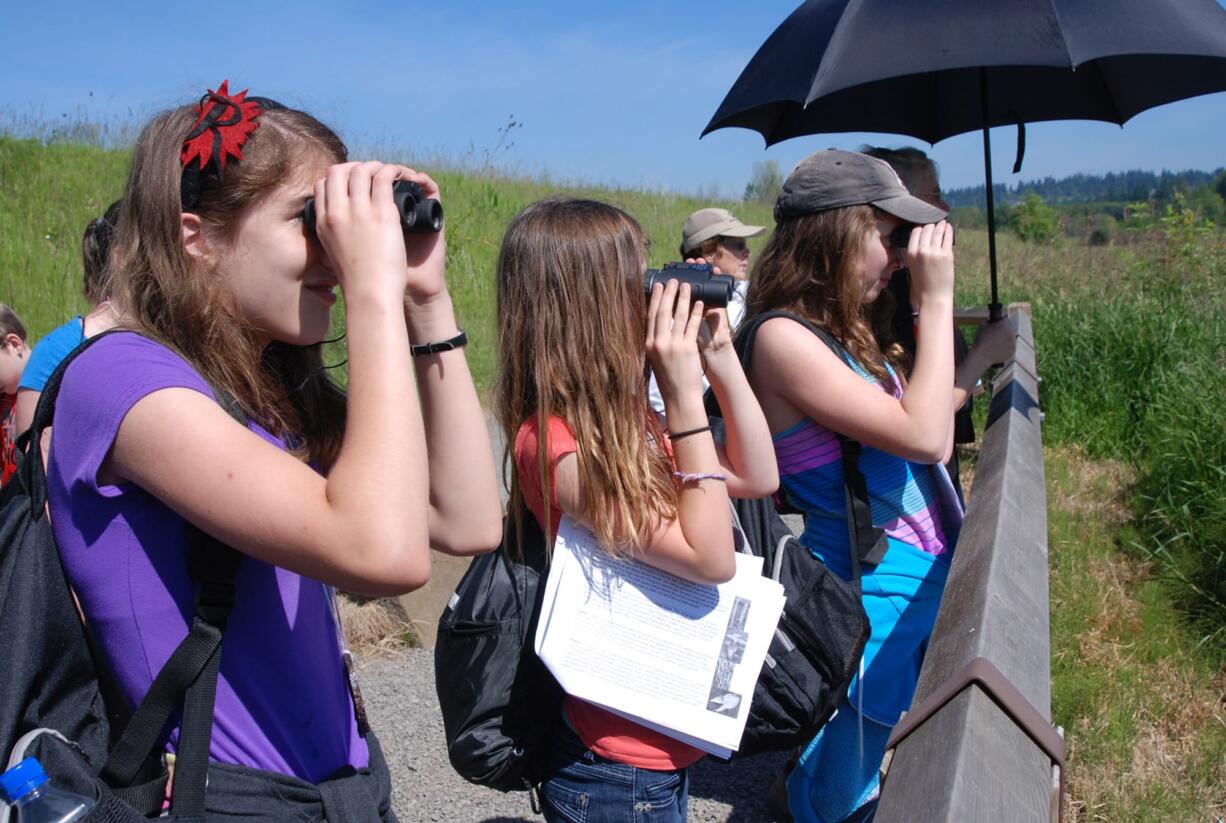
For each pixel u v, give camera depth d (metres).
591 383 1.94
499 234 14.19
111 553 1.27
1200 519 5.38
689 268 1.99
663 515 1.93
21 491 1.27
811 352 2.55
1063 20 3.11
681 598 2.01
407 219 1.45
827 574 2.38
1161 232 10.44
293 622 1.43
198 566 1.31
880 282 2.73
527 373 2.05
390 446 1.26
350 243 1.32
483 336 9.50
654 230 17.38
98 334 1.33
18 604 1.23
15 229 10.94
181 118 1.37
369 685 4.20
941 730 1.31
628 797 2.01
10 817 1.17
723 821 3.32
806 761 2.87
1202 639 4.39
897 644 2.69
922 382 2.52
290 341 1.43
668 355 1.92
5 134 14.78
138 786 1.28
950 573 2.03
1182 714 3.86
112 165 14.30
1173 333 7.83
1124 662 4.23
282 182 1.36
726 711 1.98
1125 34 3.10
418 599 4.66
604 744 2.01
